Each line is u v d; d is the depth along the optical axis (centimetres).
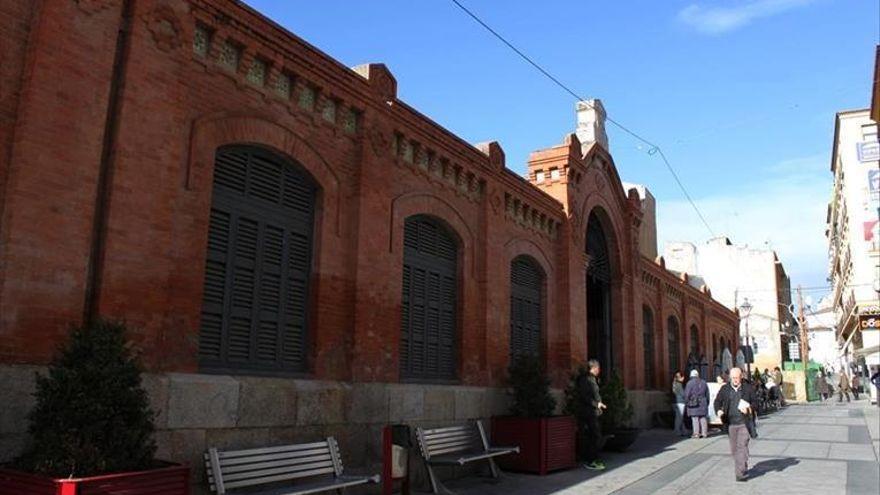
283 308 934
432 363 1239
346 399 984
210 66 836
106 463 572
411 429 1110
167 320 755
